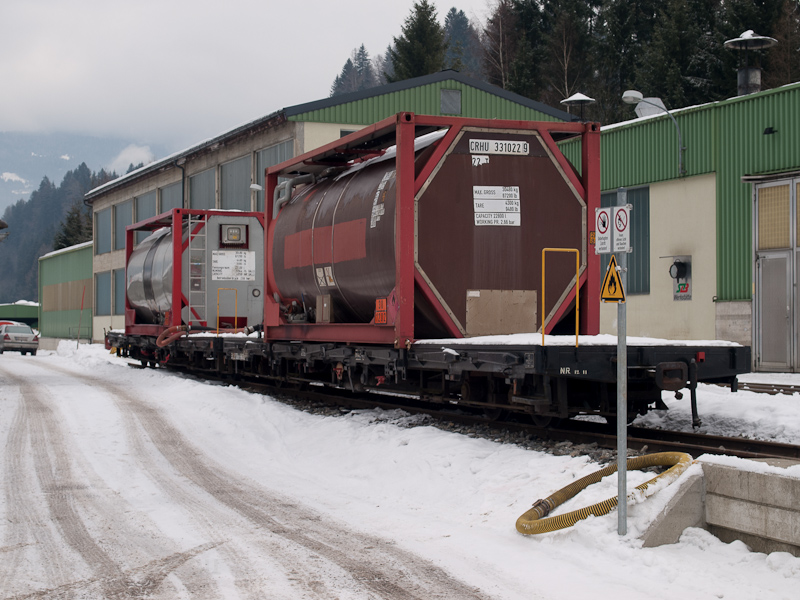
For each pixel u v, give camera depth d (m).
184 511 7.70
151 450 11.15
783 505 5.68
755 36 25.39
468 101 33.28
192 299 20.88
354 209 11.73
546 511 6.77
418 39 61.19
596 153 11.00
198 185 40.78
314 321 13.83
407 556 6.16
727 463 6.15
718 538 6.22
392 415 12.33
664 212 24.06
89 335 57.31
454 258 10.39
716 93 42.56
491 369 9.15
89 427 12.94
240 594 5.35
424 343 10.20
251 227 21.50
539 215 10.73
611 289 6.36
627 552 5.88
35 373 25.55
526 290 10.66
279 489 8.75
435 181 10.34
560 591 5.33
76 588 5.51
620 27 54.50
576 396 9.77
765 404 11.99
